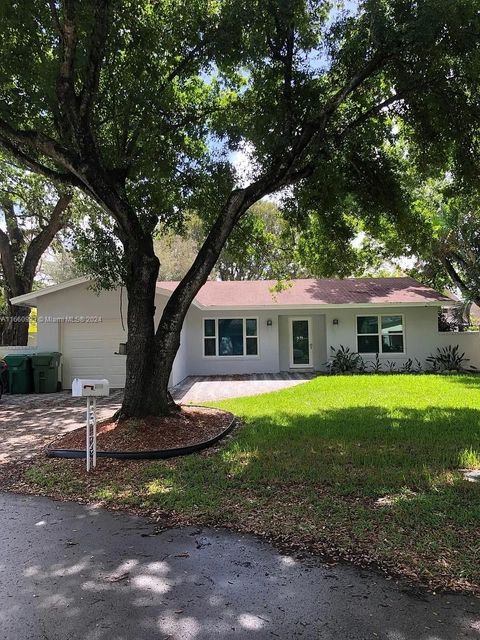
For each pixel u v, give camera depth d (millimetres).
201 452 7184
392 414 9602
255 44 8422
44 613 3135
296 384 15562
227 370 19594
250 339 19719
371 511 4699
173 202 10109
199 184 10188
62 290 16281
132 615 3098
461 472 5871
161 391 8414
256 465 6262
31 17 7129
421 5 7438
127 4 7691
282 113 8922
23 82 8148
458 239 20594
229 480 5781
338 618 3031
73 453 7133
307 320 20406
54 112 8250
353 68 8805
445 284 25781
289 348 20375
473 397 11805
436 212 19734
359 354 19438
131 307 8383
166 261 35531
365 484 5465
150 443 7293
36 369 15414
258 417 9633
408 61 8414
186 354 18703
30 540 4332
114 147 9219
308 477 5758
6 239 20656
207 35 8688
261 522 4578
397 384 14625
